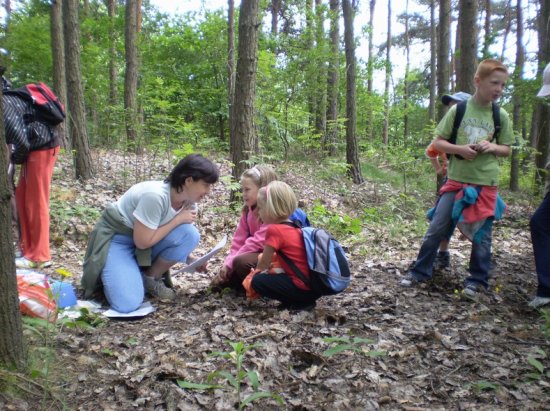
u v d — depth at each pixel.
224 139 15.93
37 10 14.07
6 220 2.12
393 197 9.11
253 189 3.81
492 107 3.81
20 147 3.77
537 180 9.13
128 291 3.34
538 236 3.58
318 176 10.37
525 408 2.28
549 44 8.65
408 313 3.49
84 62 14.34
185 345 2.87
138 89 13.95
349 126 11.40
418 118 27.67
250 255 3.65
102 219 3.57
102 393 2.34
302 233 3.36
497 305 3.66
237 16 15.70
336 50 14.83
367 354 2.58
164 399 2.31
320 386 2.47
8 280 2.16
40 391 2.21
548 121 8.95
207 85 16.02
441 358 2.78
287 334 3.02
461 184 3.81
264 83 13.11
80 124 7.77
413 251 5.45
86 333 2.96
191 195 3.52
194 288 4.05
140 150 10.12
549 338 3.03
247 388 2.41
